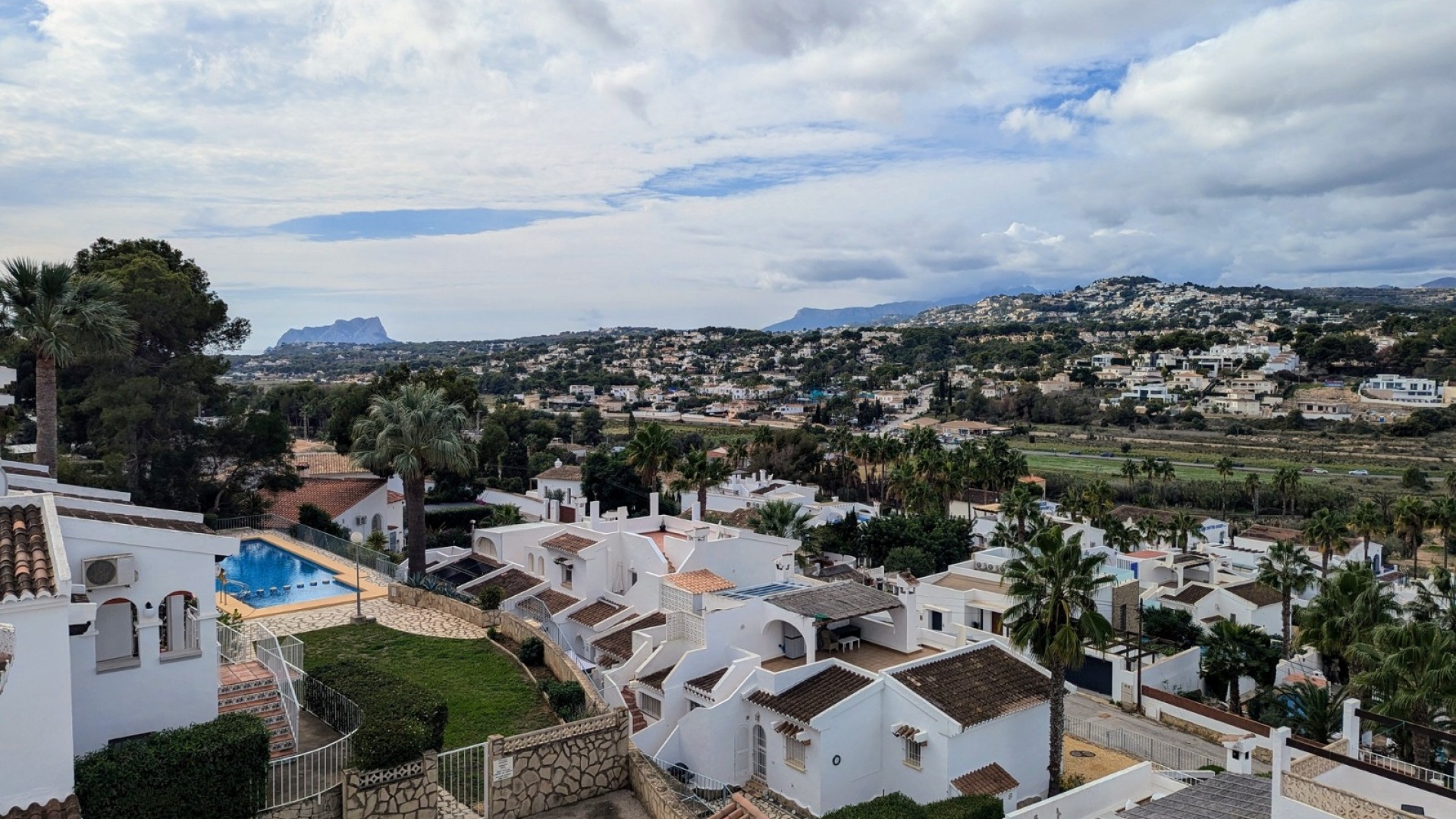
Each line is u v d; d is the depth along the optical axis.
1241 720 42.56
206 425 56.19
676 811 18.75
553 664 30.84
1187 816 21.58
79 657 18.72
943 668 32.28
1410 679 31.22
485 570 51.66
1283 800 17.72
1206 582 69.25
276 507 61.88
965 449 101.75
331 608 38.28
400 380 77.44
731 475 97.88
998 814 24.75
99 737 18.97
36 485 26.55
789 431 128.50
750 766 31.94
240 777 17.27
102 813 15.99
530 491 94.19
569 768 20.30
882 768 30.92
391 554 56.50
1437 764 30.92
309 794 18.25
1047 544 32.50
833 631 38.00
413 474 44.44
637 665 36.19
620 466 80.00
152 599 19.69
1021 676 32.84
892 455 103.81
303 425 134.12
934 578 57.91
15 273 34.59
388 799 17.75
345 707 21.67
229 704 22.06
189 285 54.97
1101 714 46.03
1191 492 121.25
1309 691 40.75
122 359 51.28
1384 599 40.66
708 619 33.91
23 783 15.41
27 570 16.14
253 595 39.81
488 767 19.16
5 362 56.59
